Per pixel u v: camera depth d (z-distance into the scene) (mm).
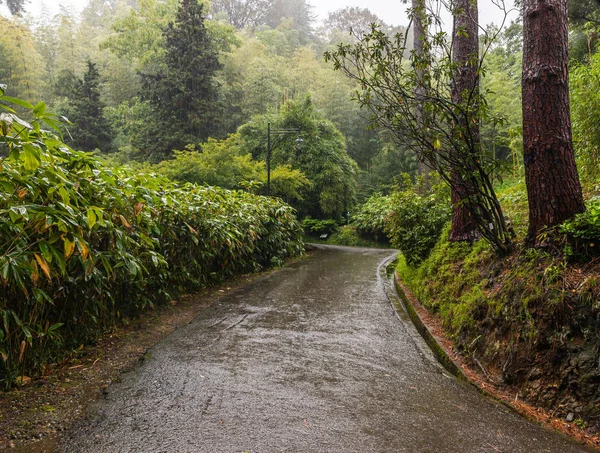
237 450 2076
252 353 3654
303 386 2957
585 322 2625
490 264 4238
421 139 4152
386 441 2219
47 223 2430
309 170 22188
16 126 2361
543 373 2738
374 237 19297
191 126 22125
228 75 32188
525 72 3553
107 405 2586
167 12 30672
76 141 26062
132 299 4578
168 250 5359
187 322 4730
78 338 3621
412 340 4254
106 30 46344
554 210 3346
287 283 7566
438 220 6805
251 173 17094
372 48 4363
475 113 4074
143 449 2076
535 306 2992
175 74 22344
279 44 43531
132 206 3891
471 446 2195
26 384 2887
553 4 3441
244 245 7820
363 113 31016
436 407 2689
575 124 5625
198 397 2717
